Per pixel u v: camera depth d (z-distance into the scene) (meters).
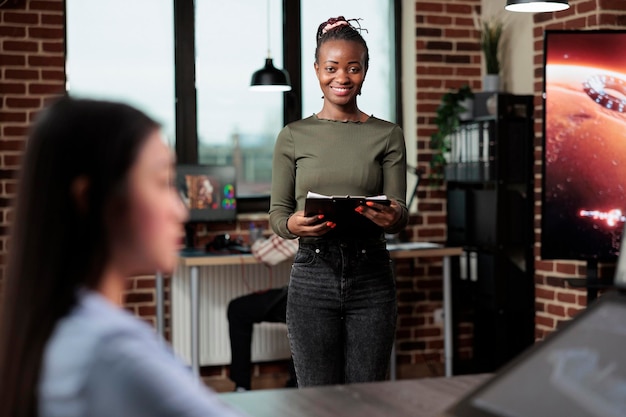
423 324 5.47
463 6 5.52
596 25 4.38
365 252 2.52
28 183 0.76
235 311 4.57
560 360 1.00
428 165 5.45
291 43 5.39
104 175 0.76
